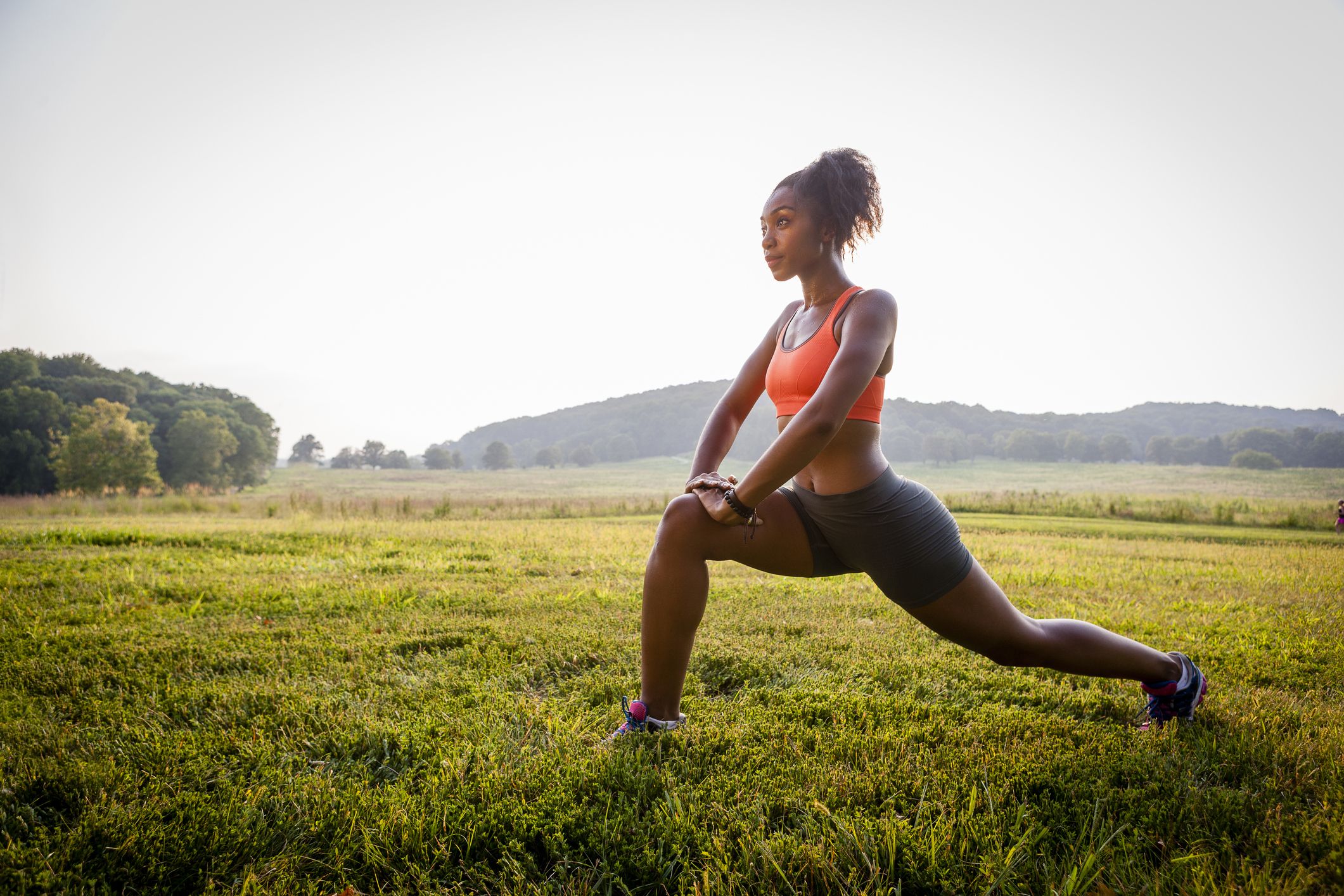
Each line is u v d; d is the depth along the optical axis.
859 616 4.29
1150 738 2.35
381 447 191.88
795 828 1.77
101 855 1.59
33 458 73.69
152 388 116.94
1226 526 20.98
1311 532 18.98
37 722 2.39
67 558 6.67
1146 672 2.45
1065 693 2.83
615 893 1.54
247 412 115.88
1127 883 1.52
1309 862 1.60
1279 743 2.27
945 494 34.56
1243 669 3.34
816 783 1.96
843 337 2.05
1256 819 1.80
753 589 5.21
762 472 1.98
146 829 1.66
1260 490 82.00
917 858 1.59
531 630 3.77
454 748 2.13
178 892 1.51
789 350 2.22
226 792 1.86
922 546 2.09
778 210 2.16
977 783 1.96
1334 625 4.41
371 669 3.09
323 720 2.39
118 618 4.12
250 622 4.04
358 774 2.04
